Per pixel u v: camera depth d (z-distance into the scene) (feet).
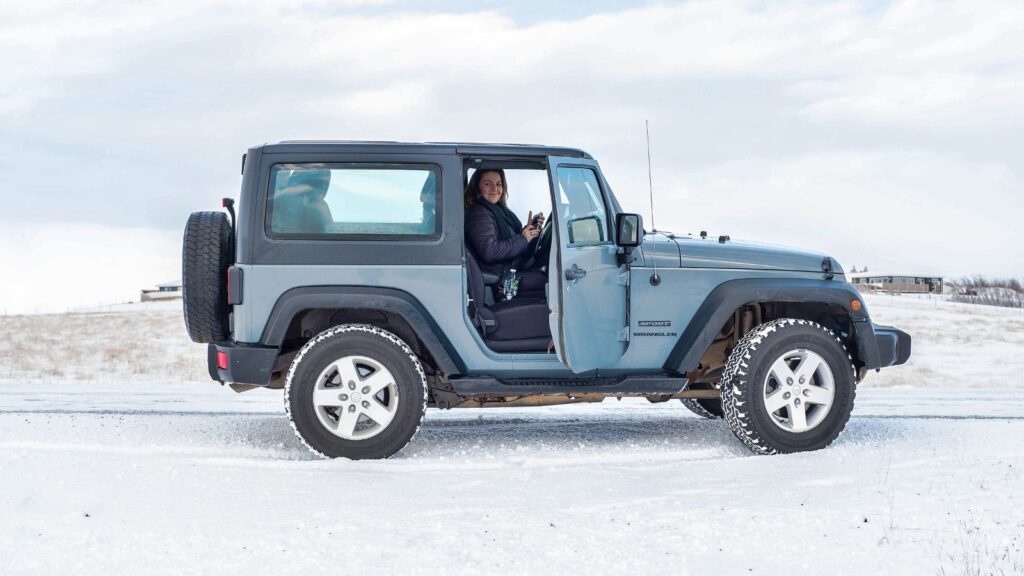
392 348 22.00
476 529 15.05
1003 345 106.01
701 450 23.53
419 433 26.18
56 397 38.91
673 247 23.40
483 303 23.40
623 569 12.95
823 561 13.17
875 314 145.07
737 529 14.88
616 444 24.34
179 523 15.43
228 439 24.38
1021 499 16.47
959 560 13.01
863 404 37.63
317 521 15.64
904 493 17.10
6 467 19.69
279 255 22.31
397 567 13.04
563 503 17.01
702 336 22.97
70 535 14.64
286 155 22.54
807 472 19.39
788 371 22.98
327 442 21.84
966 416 32.07
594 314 22.27
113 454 22.06
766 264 23.70
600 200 23.21
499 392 22.53
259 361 22.07
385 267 22.45
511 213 24.57
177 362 80.12
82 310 152.46
